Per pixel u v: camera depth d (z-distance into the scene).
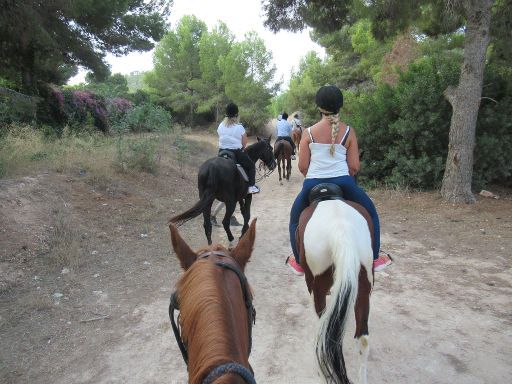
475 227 8.03
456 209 9.15
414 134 10.69
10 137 10.15
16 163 8.60
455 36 16.22
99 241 6.92
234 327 1.71
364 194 3.75
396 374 3.83
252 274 6.22
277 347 4.30
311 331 4.60
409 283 5.75
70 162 9.55
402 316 4.86
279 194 12.66
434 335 4.45
